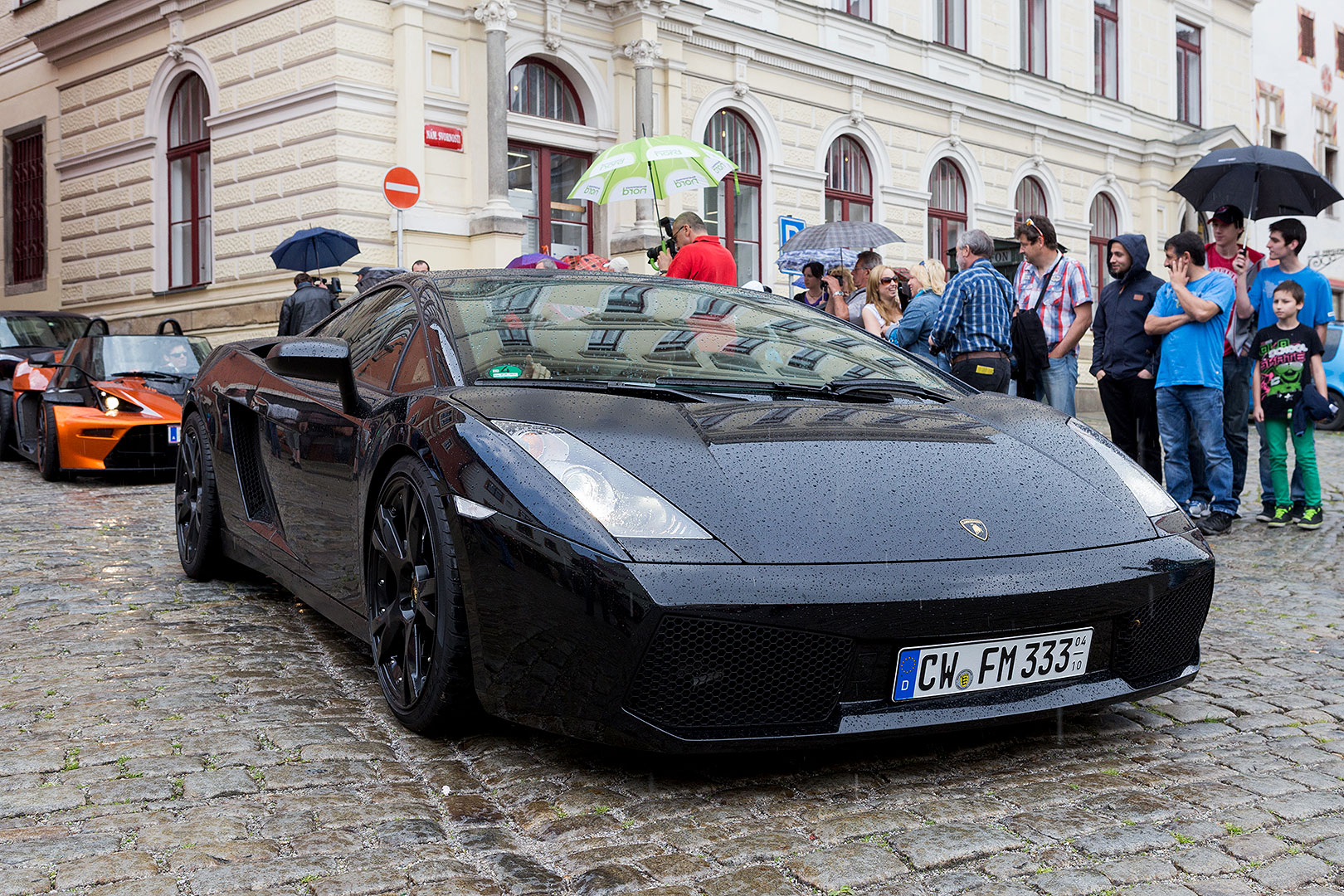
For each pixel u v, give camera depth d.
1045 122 19.62
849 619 2.13
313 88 11.43
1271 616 4.12
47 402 8.04
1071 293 6.52
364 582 2.83
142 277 14.12
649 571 2.10
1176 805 2.26
